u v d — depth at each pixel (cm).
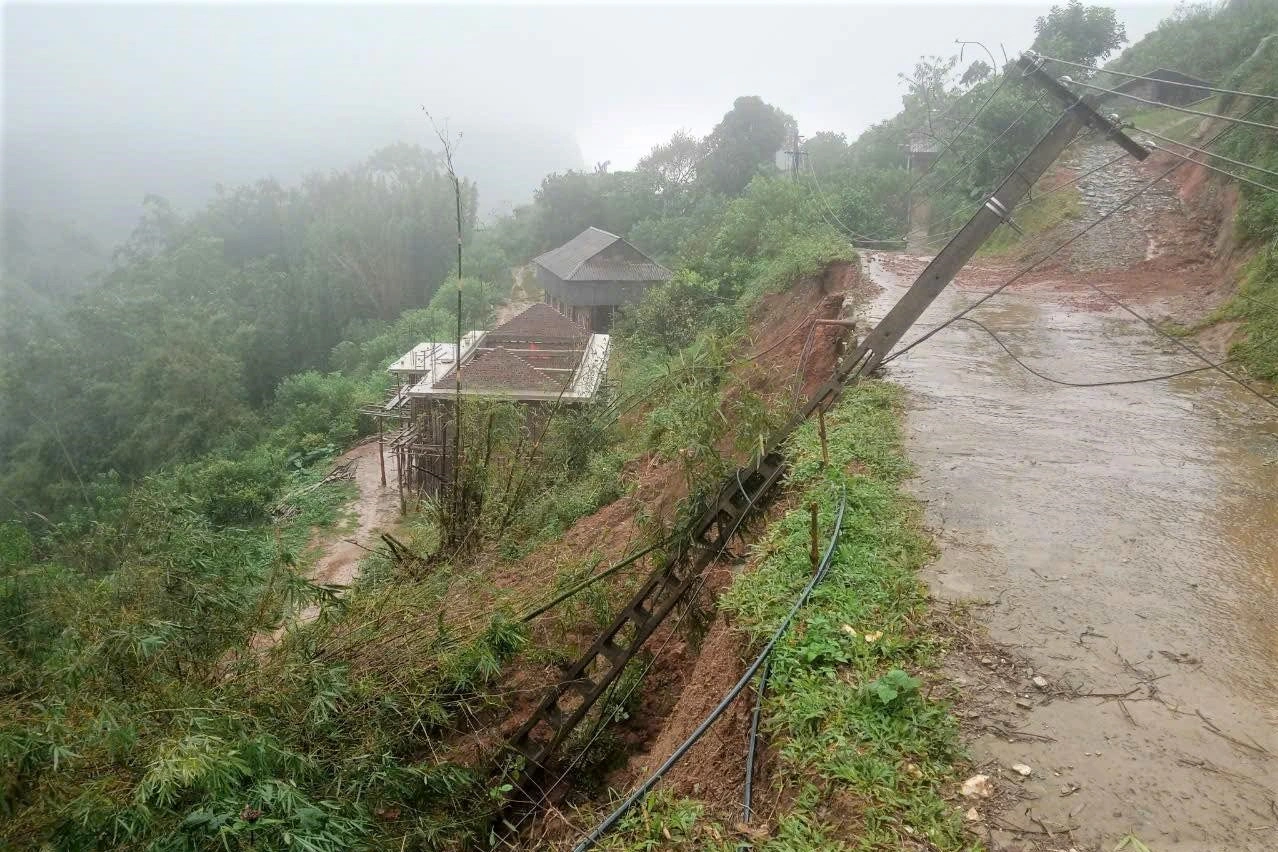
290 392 3916
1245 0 3147
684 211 5888
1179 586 607
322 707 558
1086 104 847
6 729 449
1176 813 397
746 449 840
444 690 729
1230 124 2055
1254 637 543
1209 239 1850
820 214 3025
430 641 689
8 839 414
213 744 448
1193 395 1069
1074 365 1216
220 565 746
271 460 2891
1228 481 797
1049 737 453
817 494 754
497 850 666
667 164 6588
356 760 556
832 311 1712
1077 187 2386
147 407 3853
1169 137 2544
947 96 4244
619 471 1448
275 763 498
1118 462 849
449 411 2206
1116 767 429
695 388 802
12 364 4381
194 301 5262
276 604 732
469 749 755
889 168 3981
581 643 855
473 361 2356
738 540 849
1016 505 750
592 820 580
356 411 3397
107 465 3922
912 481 808
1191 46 3091
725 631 650
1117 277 1822
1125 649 532
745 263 2825
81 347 4588
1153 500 757
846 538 671
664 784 542
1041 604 585
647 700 804
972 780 421
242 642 683
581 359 2411
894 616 564
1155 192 2242
